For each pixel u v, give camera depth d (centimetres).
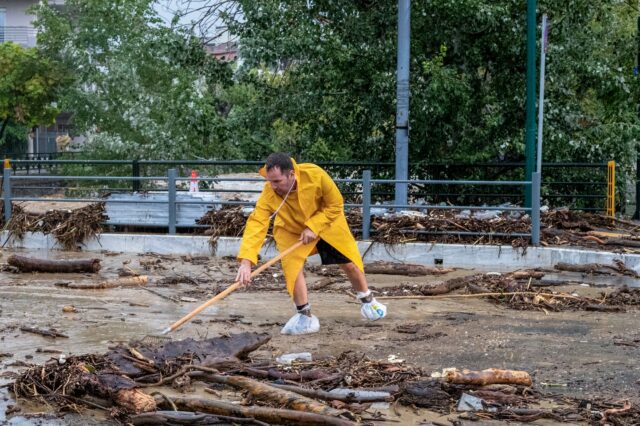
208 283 1071
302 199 740
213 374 602
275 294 994
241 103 2002
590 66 1636
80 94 2416
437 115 1627
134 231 1444
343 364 655
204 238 1338
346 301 948
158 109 1923
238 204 1398
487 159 1688
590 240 1289
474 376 600
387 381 614
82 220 1390
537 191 1247
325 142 1797
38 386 584
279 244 768
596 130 1670
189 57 1783
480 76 1755
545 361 684
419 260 1262
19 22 4184
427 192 1684
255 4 1689
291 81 1778
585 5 1644
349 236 784
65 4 2905
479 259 1239
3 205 1466
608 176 1584
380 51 1673
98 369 604
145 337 754
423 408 568
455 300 958
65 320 833
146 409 545
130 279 1047
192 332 781
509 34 1636
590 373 649
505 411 553
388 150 1756
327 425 517
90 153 2275
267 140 1812
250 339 677
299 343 738
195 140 1836
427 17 1650
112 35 2452
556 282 1054
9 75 3375
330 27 1722
